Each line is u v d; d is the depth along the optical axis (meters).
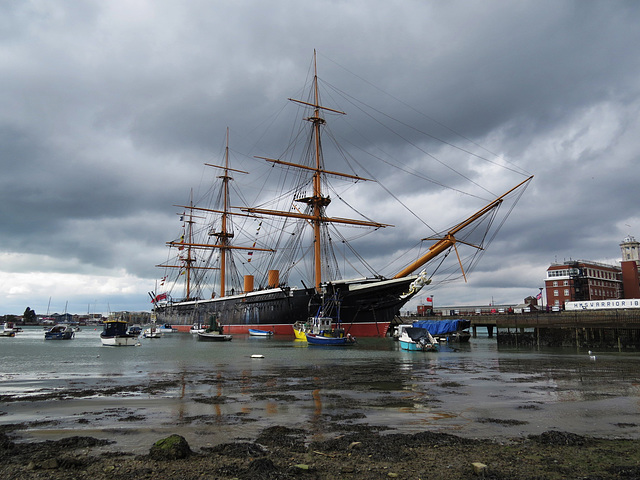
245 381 27.11
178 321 155.75
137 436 13.80
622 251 147.12
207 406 18.84
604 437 13.77
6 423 15.70
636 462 11.18
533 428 14.89
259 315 100.50
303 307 86.50
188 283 164.38
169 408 18.39
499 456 11.66
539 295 134.25
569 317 70.81
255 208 87.38
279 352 53.31
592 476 10.20
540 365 36.81
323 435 13.88
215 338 87.06
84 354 52.06
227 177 142.75
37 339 104.62
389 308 77.88
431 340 54.44
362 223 95.19
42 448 12.37
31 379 28.59
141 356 48.56
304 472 10.46
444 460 11.33
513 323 79.38
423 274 72.62
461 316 102.62
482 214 67.31
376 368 34.50
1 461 11.20
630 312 67.44
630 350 55.59
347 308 78.44
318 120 96.00
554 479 10.02
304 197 92.50
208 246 143.50
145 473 10.36
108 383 26.55
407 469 10.68
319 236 92.25
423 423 15.59
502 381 26.73
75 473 10.36
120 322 75.94
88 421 15.95
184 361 41.94
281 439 13.26
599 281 121.69
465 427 15.00
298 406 18.78
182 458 11.47
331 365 37.09
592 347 58.56
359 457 11.55
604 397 21.00
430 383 25.86
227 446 12.37
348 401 19.97
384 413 17.30
